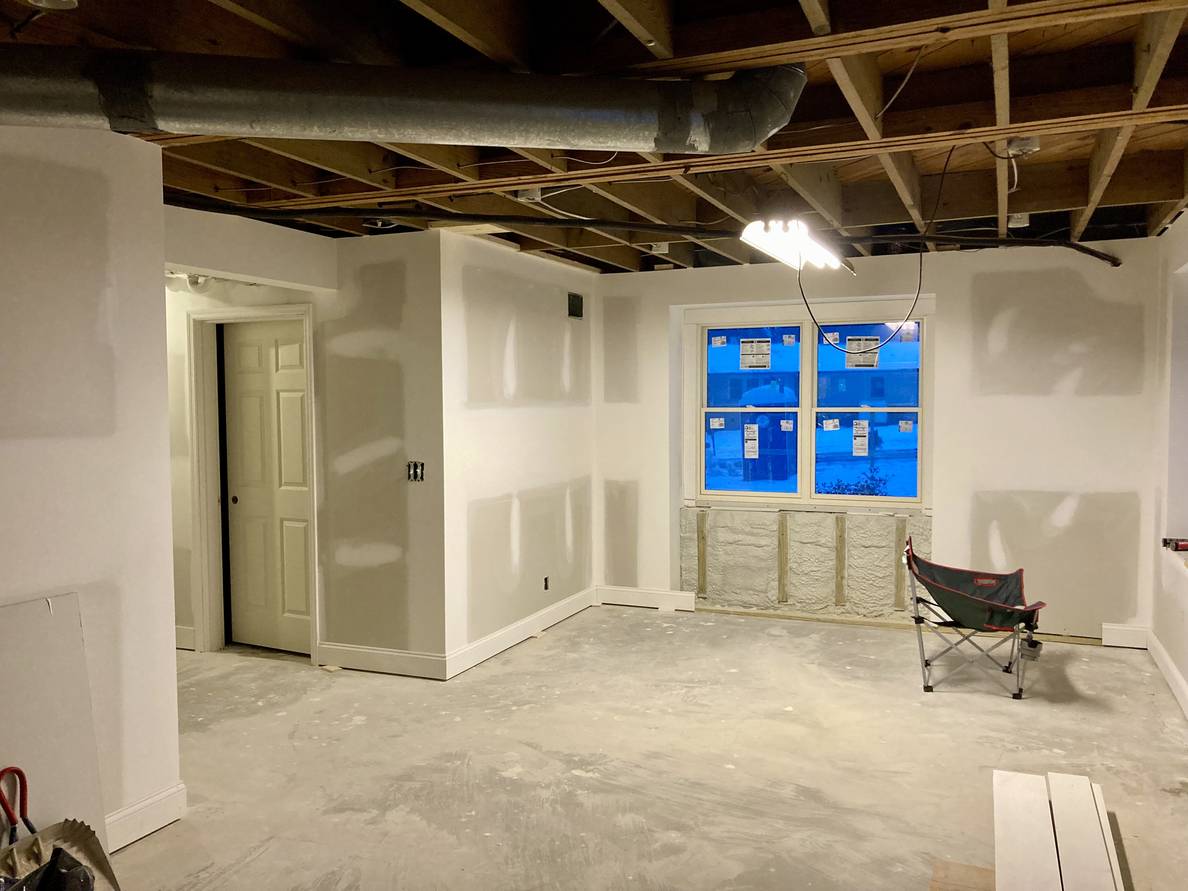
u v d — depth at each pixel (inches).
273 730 163.3
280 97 85.4
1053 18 84.3
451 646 193.6
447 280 189.6
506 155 136.9
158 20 92.6
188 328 212.8
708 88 93.8
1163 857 117.0
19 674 104.4
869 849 119.5
